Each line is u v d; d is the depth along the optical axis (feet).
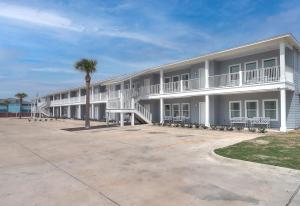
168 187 21.38
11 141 57.93
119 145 45.88
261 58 69.41
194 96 84.33
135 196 19.52
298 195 18.78
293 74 65.92
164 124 88.43
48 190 21.48
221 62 80.18
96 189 21.43
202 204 17.58
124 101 93.61
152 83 104.63
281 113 59.00
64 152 40.52
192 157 33.32
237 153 32.96
